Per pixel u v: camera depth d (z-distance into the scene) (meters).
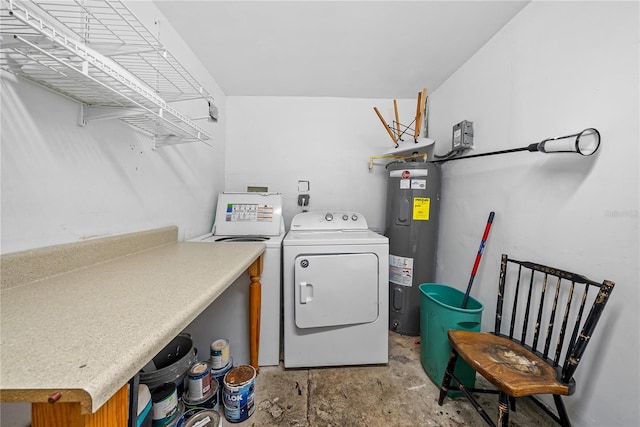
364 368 1.61
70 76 0.70
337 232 1.98
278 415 1.24
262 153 2.46
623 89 0.91
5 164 0.67
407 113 2.49
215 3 1.32
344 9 1.37
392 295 2.11
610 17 0.95
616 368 0.93
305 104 2.46
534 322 1.27
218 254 1.12
